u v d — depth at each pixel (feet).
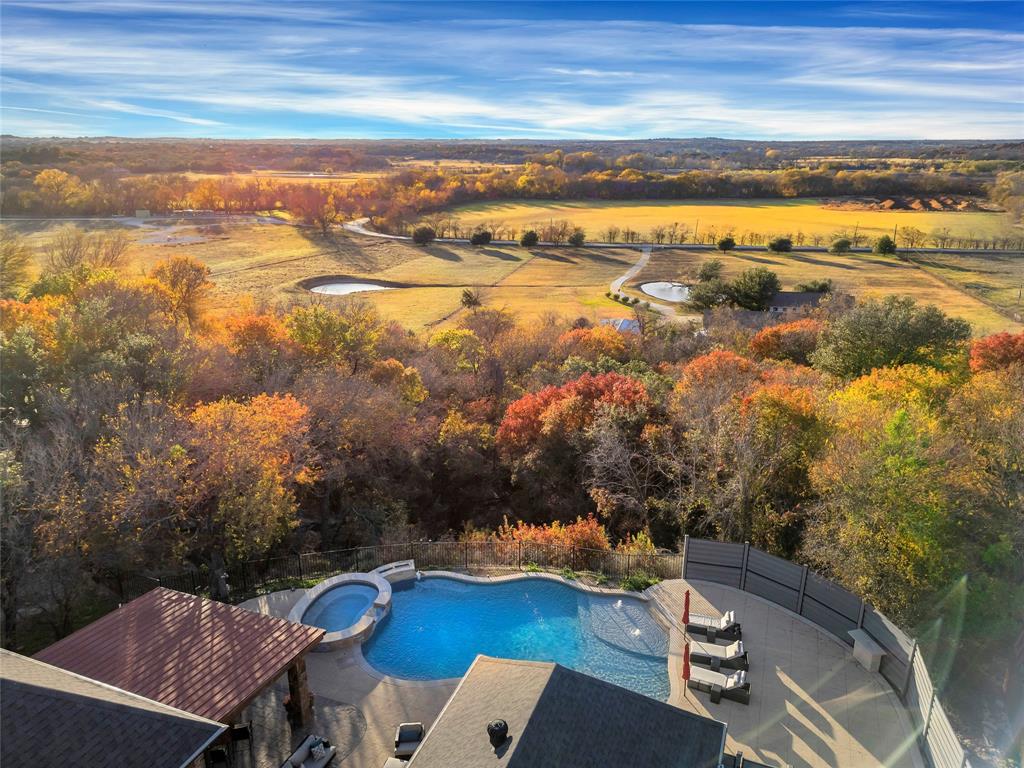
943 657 85.76
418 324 336.49
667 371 208.44
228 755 59.11
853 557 90.43
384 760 60.54
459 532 136.26
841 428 113.70
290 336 188.34
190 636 62.69
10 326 147.54
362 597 87.25
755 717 64.85
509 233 586.04
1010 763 72.18
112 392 115.14
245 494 94.32
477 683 55.06
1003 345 181.78
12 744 40.34
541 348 246.68
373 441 138.00
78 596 87.35
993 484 100.17
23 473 90.43
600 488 122.72
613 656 76.54
